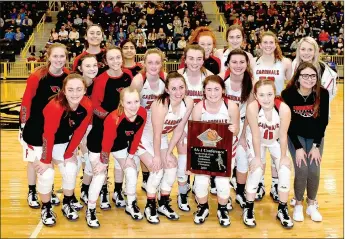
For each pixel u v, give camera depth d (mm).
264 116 3898
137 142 3920
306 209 4344
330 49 15273
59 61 3918
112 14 16969
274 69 4516
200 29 4676
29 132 3943
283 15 17703
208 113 3920
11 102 10164
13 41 15508
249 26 16547
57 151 3953
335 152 6488
